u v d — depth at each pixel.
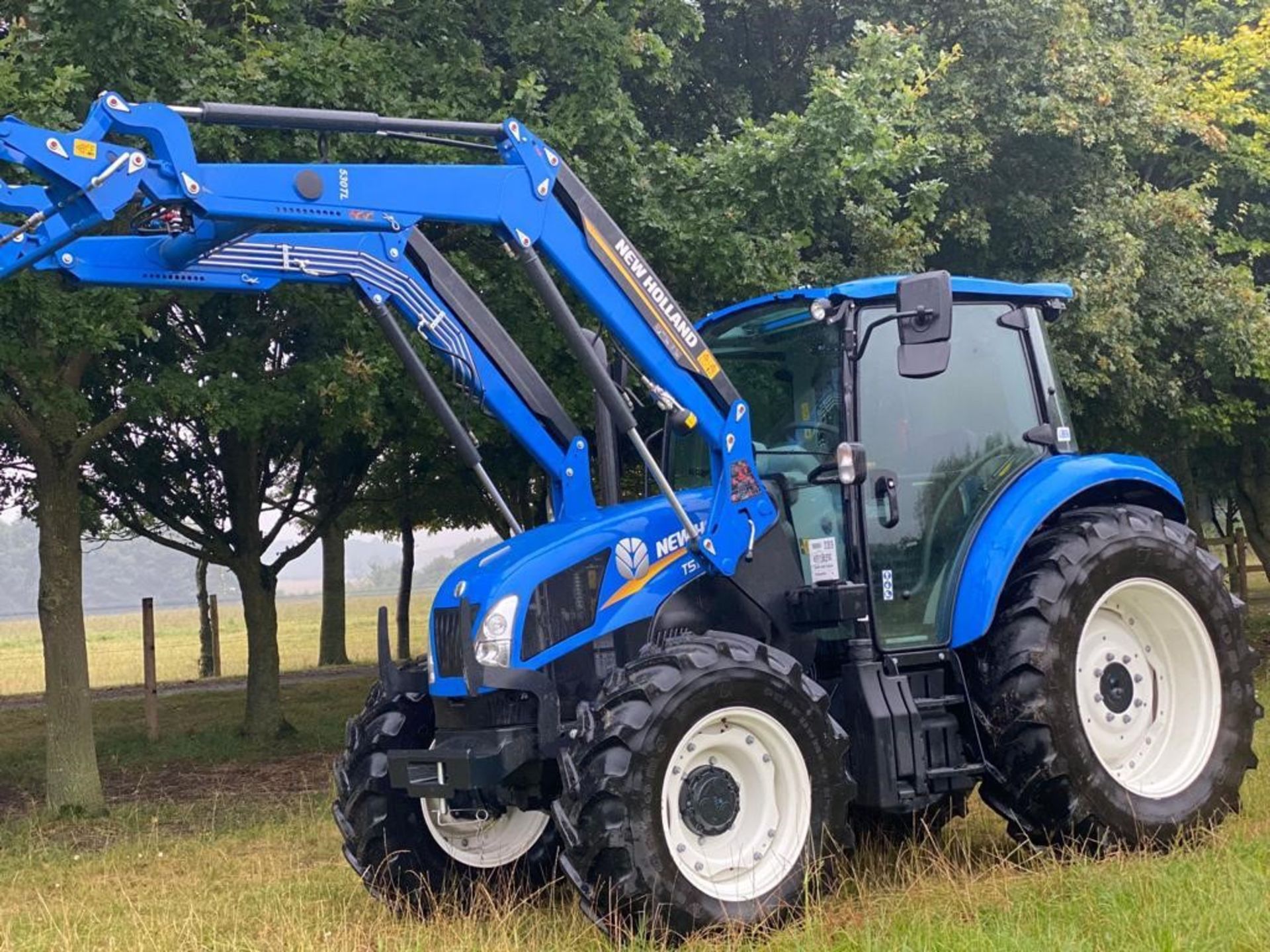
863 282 5.98
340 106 8.56
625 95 9.64
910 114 10.92
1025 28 11.93
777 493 5.91
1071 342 11.70
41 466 9.59
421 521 21.77
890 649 5.81
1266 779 7.09
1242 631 6.35
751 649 5.22
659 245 9.56
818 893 5.12
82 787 9.73
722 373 5.68
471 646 5.18
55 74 7.54
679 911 4.84
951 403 6.18
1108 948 4.36
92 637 48.53
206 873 7.18
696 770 5.11
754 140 9.81
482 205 5.28
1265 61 14.06
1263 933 4.29
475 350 5.81
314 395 9.42
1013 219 12.27
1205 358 13.30
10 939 5.88
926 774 5.53
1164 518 6.42
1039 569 5.97
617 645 5.49
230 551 13.77
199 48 8.41
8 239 4.49
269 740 13.66
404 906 5.82
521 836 6.12
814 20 12.53
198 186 4.75
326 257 5.46
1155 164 14.52
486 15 9.52
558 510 6.04
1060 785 5.73
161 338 10.21
